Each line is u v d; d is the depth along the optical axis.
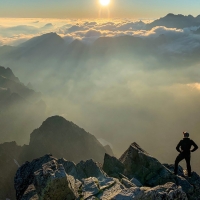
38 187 12.09
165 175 16.50
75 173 16.70
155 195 10.95
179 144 16.59
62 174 11.97
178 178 16.20
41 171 12.73
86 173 16.59
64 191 12.04
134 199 11.21
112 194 12.70
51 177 11.75
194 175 16.97
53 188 11.73
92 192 12.91
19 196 16.98
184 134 16.73
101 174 15.80
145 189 12.35
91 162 17.38
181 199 11.16
